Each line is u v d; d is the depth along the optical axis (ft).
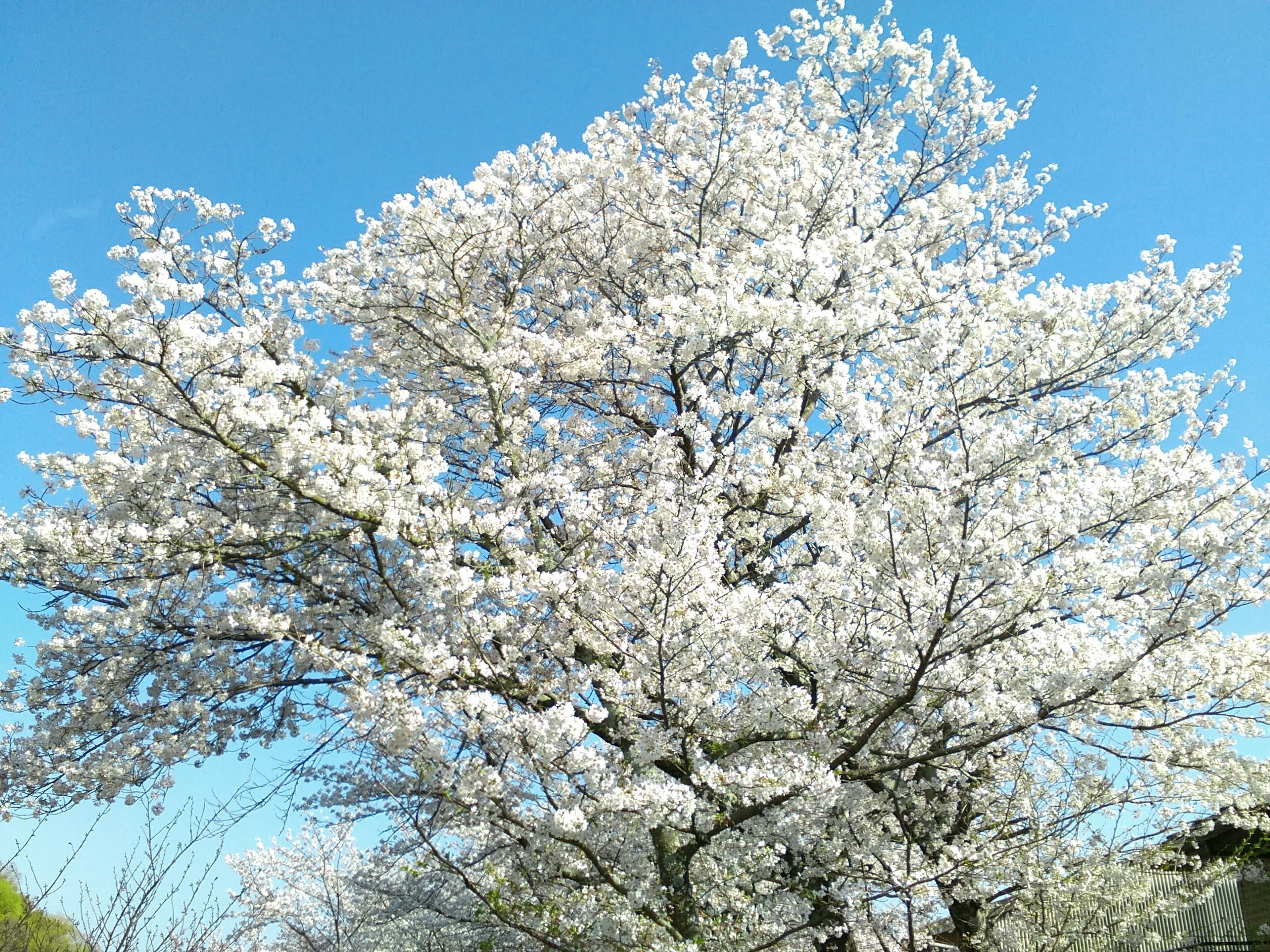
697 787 23.09
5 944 25.88
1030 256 38.37
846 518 22.61
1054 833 26.20
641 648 23.35
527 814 22.07
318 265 33.78
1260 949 33.71
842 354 30.89
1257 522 20.79
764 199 34.96
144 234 28.96
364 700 21.12
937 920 27.73
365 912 33.47
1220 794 24.98
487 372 30.58
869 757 26.71
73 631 28.53
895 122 36.58
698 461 27.35
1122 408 32.12
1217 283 32.01
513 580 23.66
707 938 22.72
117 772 26.03
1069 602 23.52
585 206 34.76
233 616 26.18
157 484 27.43
